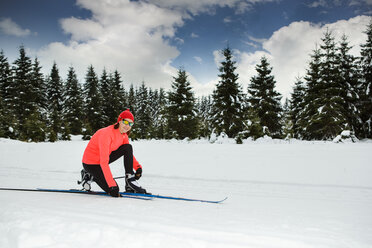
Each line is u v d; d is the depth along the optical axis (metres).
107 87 37.22
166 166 6.18
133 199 2.56
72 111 30.42
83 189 3.03
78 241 1.21
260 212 2.31
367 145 9.73
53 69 36.00
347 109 20.34
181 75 25.09
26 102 28.05
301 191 3.83
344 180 4.45
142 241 1.22
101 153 2.68
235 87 22.12
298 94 27.48
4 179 4.78
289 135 17.80
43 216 1.59
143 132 37.81
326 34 20.58
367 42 20.91
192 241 1.25
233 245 1.23
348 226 1.82
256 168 5.67
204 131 25.53
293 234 1.50
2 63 31.61
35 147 10.46
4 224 1.43
